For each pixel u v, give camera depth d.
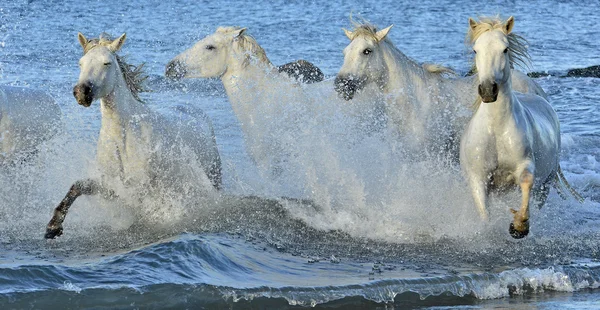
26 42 46.72
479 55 13.62
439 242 15.55
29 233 15.82
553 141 15.49
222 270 13.45
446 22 67.81
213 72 19.34
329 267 13.98
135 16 67.56
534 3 91.19
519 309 12.20
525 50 15.05
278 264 14.08
